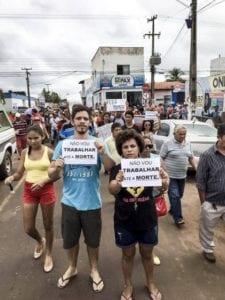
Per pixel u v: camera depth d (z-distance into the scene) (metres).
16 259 4.88
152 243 3.71
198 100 26.00
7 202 7.68
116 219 3.69
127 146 3.53
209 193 4.62
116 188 3.50
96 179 3.94
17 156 13.63
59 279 4.29
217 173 4.49
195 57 18.09
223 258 4.92
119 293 4.05
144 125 8.45
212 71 40.94
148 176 3.50
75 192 3.91
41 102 66.12
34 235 4.73
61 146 3.91
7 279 4.37
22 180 9.72
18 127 13.17
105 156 3.70
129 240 3.67
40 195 4.42
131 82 43.84
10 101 50.16
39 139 4.38
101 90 43.88
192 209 7.05
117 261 4.80
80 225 4.02
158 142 10.66
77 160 3.82
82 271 4.52
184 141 6.09
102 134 8.01
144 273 4.43
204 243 4.84
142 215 3.59
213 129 10.25
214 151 4.51
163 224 6.20
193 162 6.10
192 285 4.23
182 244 5.37
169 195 6.07
